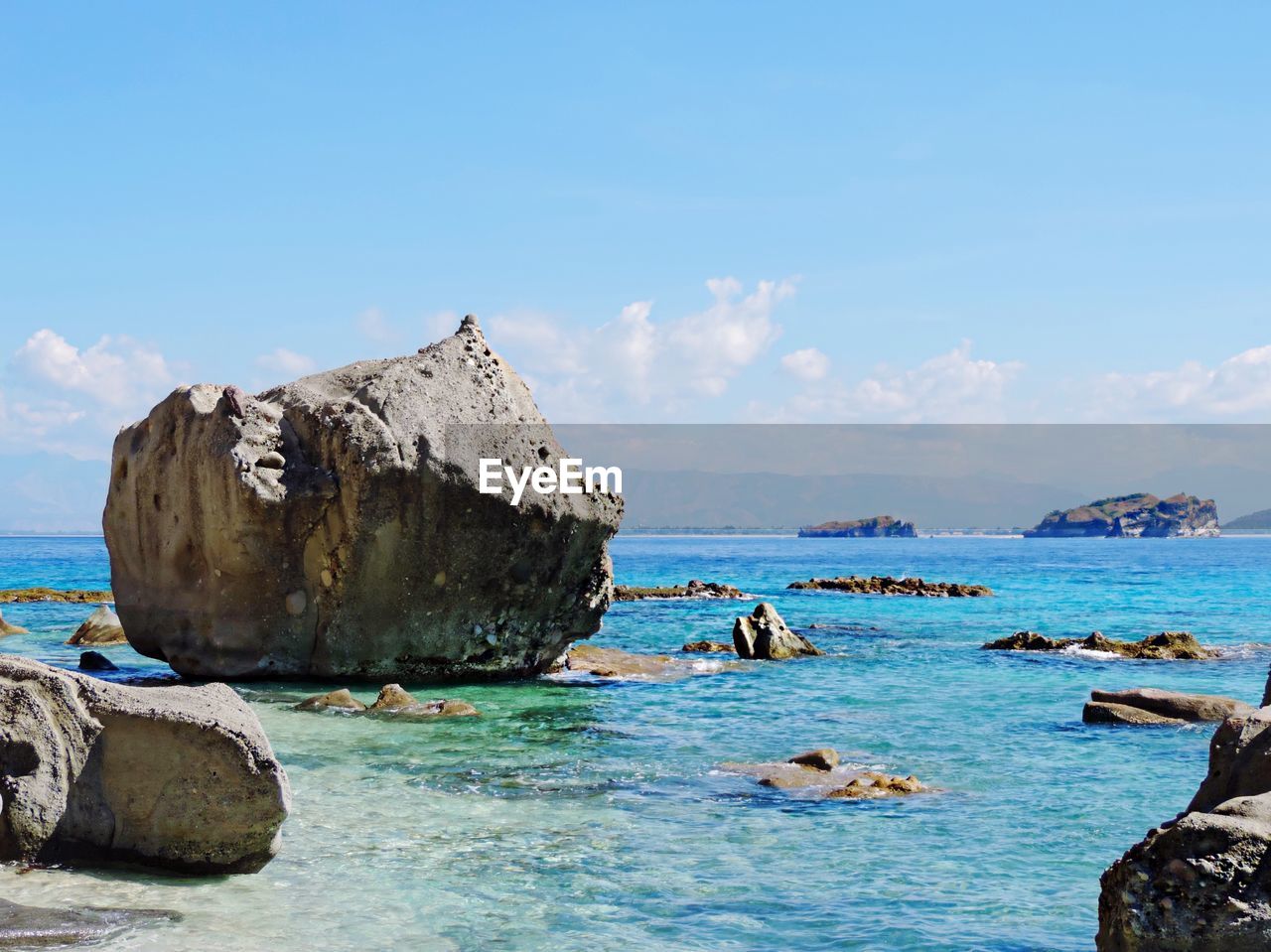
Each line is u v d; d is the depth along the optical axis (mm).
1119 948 7293
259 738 9898
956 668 26156
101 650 26906
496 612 21484
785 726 18297
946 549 195500
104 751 9773
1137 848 7383
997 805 13250
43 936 8258
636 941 9039
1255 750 9070
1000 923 9484
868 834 12023
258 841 9930
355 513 19781
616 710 19594
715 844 11617
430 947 8797
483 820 12344
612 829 12094
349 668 20703
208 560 20703
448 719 18219
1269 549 192375
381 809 12656
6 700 9633
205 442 20438
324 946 8648
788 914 9664
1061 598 56875
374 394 20375
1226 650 30031
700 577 85938
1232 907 6980
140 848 9734
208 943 8461
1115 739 17375
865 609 48031
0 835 9500
